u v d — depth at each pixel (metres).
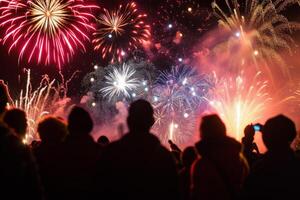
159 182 6.41
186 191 7.92
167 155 6.52
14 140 5.55
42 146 7.51
